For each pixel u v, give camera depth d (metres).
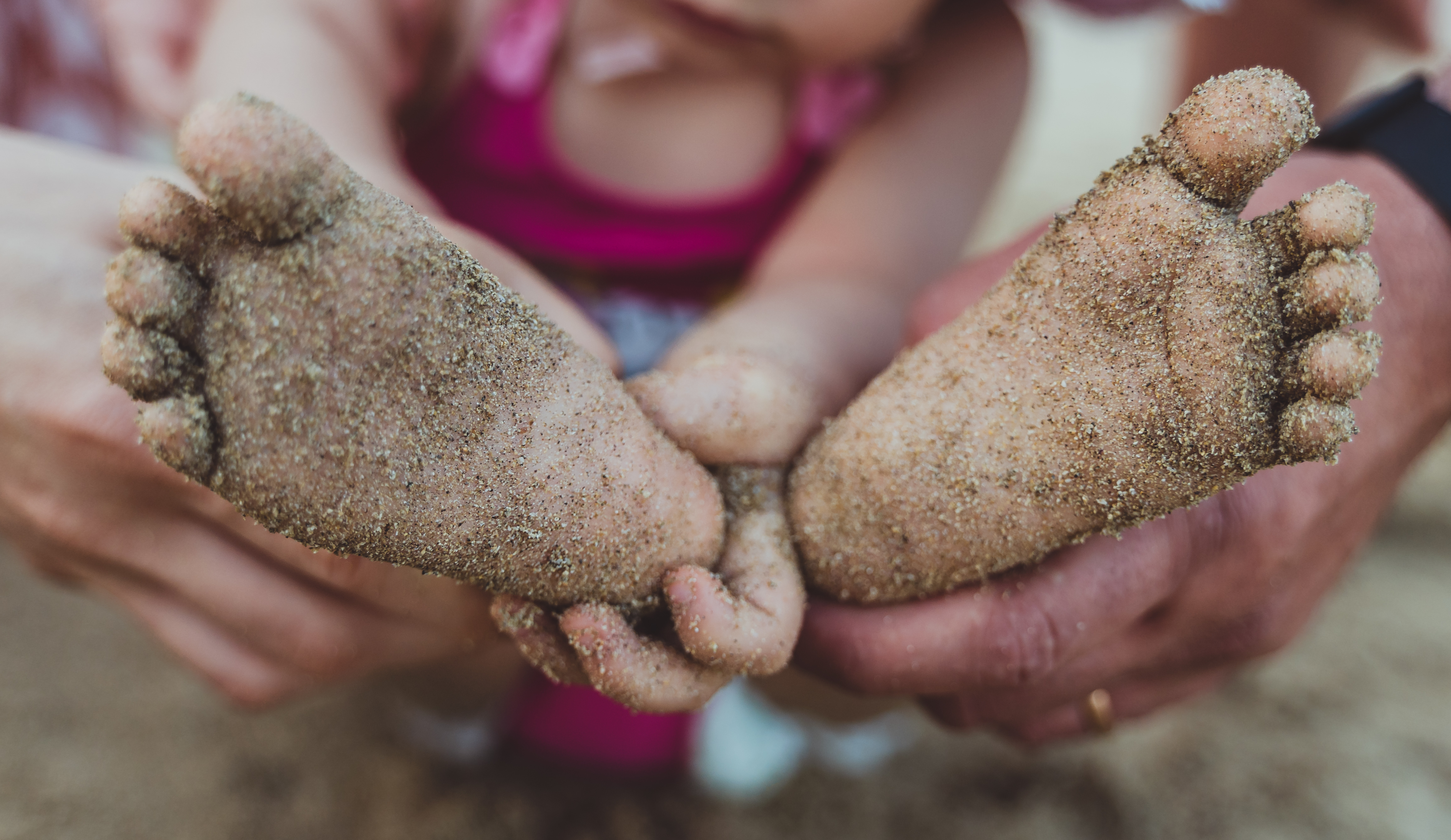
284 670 0.34
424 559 0.25
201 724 0.43
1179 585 0.31
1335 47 0.66
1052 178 0.98
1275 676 0.49
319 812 0.40
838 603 0.30
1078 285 0.26
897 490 0.28
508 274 0.29
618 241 0.46
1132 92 1.25
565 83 0.44
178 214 0.23
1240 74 0.24
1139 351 0.25
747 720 0.44
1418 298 0.32
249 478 0.24
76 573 0.34
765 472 0.30
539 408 0.25
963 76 0.47
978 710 0.34
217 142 0.21
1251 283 0.24
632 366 0.45
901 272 0.41
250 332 0.23
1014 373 0.27
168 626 0.34
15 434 0.30
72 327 0.30
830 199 0.44
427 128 0.46
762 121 0.46
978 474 0.27
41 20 0.54
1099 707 0.36
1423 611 0.53
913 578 0.29
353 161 0.32
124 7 0.46
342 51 0.38
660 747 0.43
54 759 0.40
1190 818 0.42
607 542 0.26
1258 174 0.24
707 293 0.48
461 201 0.46
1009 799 0.43
